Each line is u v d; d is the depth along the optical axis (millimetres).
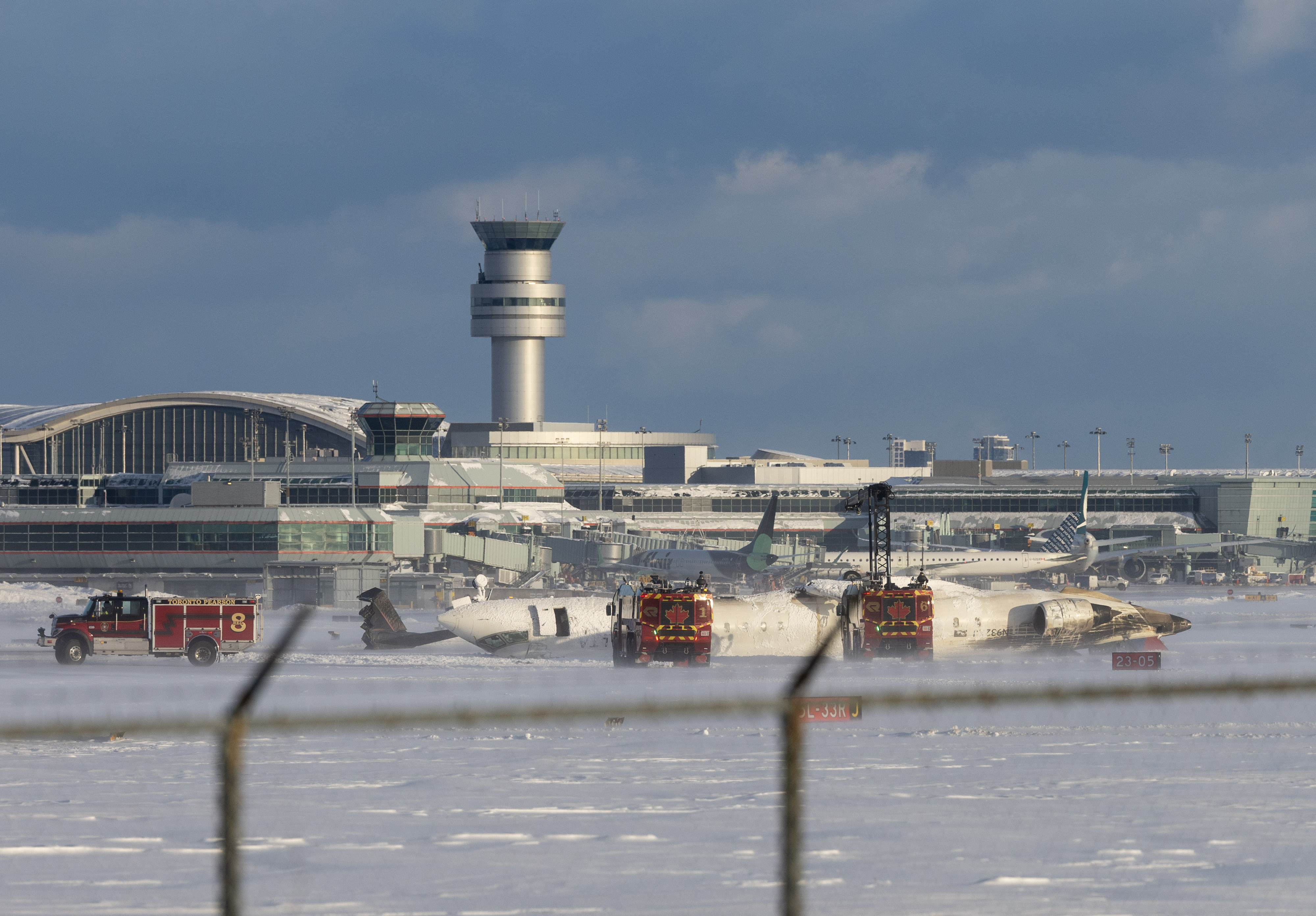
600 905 77000
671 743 156625
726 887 81250
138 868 87125
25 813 108062
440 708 179125
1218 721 177250
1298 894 80125
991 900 78312
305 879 83875
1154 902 77562
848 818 106250
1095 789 120562
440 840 96062
